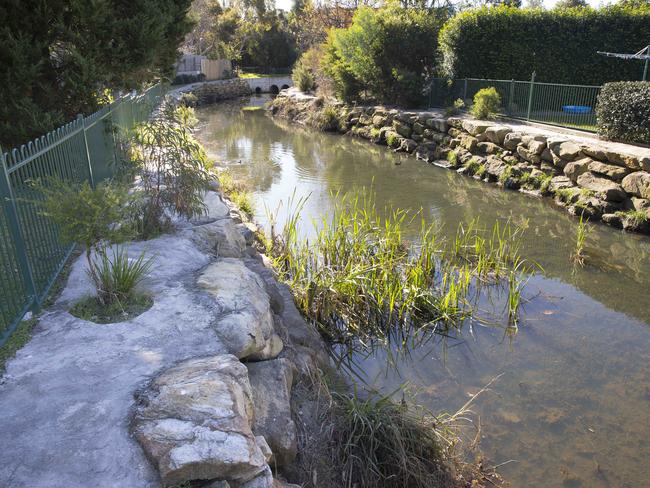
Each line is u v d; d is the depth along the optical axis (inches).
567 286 305.6
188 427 113.7
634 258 347.9
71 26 368.2
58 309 178.2
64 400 126.5
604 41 748.6
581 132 532.1
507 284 303.6
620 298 291.3
